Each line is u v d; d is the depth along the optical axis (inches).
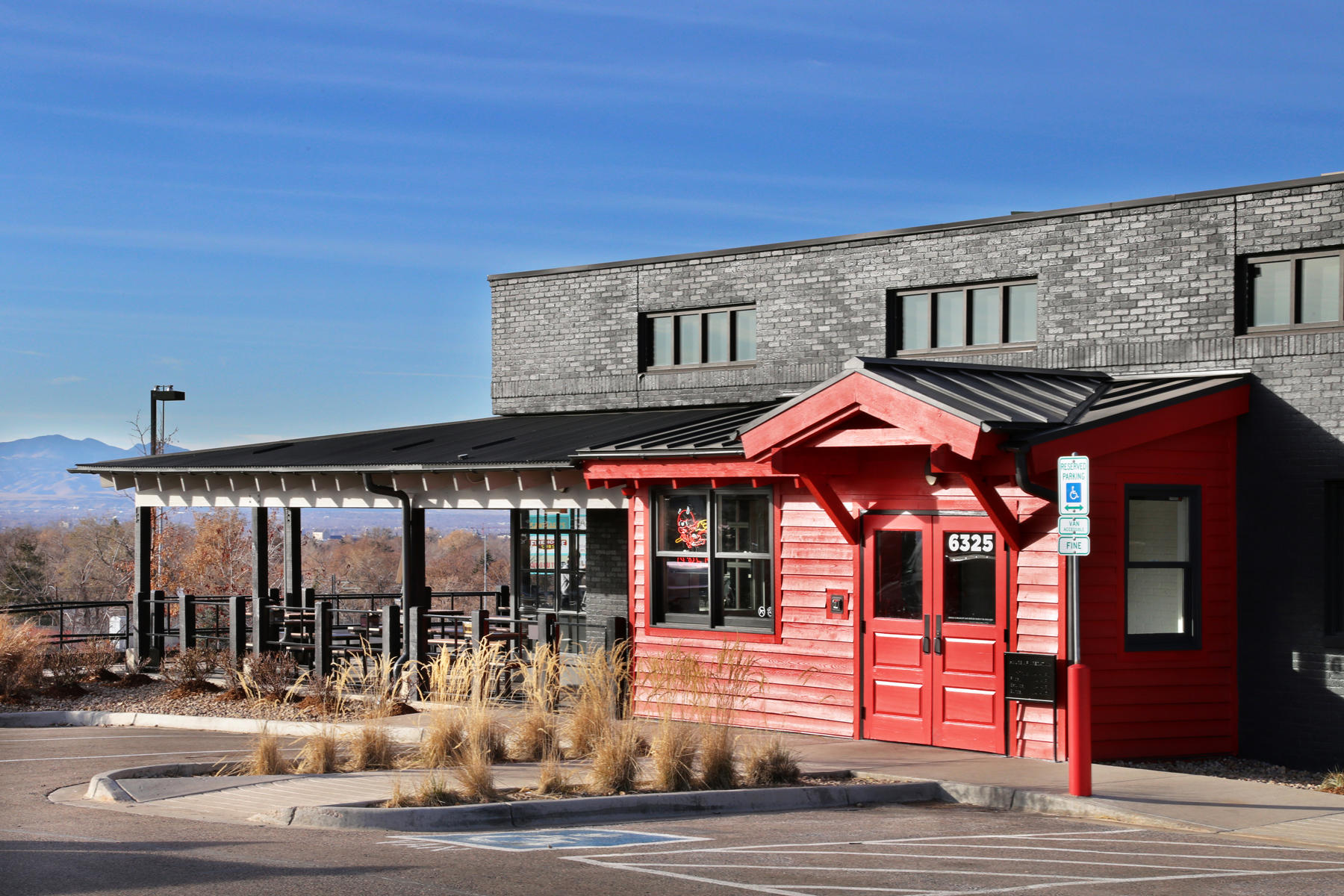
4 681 763.4
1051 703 514.6
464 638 773.3
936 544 553.9
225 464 818.2
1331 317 575.5
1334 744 551.5
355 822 398.9
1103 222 633.6
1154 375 613.0
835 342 727.1
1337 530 563.2
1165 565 557.3
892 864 339.6
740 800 446.3
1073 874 326.3
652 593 643.5
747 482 605.6
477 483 714.2
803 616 594.6
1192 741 561.0
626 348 820.6
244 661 768.3
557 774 448.5
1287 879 322.0
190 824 402.6
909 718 558.9
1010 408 508.4
